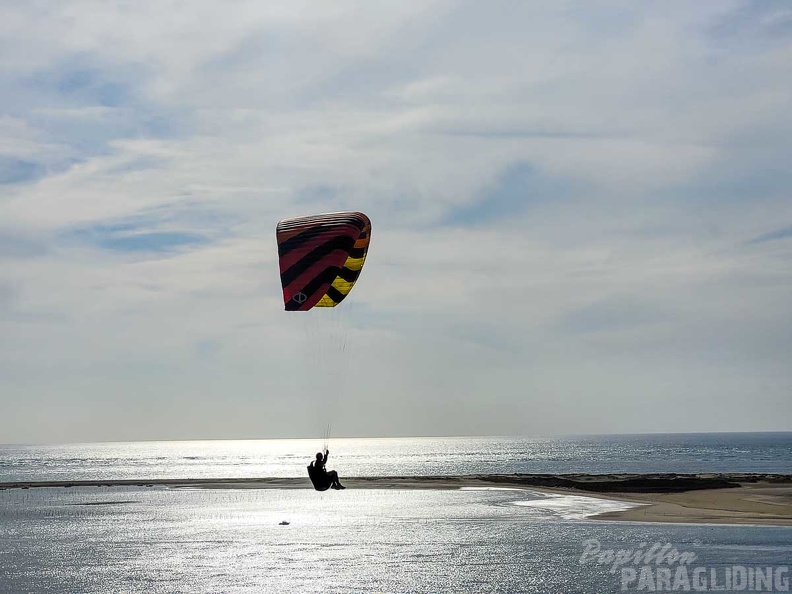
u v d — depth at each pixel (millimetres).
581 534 47906
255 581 37406
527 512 59812
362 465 186625
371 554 43438
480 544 45688
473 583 36062
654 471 130875
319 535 51094
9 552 46719
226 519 60938
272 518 61000
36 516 64688
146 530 55531
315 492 85250
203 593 35250
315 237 25953
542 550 43219
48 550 47281
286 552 44812
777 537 44719
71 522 60719
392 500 73375
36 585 37531
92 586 37188
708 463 162500
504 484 86562
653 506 59125
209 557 43875
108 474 155750
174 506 71812
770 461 170875
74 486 98625
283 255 25891
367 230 28391
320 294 25016
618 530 48844
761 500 60125
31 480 131500
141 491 90188
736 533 46281
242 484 97188
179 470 176125
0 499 81625
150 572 40031
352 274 30078
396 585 35969
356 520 58344
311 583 36656
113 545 48875
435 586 35656
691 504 59281
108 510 69125
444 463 194500
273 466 198250
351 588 35531
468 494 77188
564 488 78750
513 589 34938
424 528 52844
